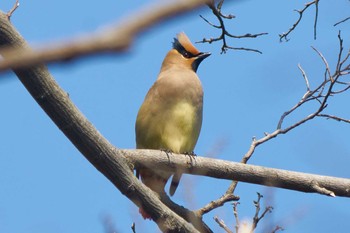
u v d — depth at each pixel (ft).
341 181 31.73
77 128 26.58
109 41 4.64
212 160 31.63
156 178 34.17
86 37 4.68
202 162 31.68
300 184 31.40
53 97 25.41
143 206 29.19
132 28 4.64
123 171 28.30
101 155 27.58
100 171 28.43
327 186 31.68
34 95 25.29
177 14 4.66
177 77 41.86
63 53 4.69
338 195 32.01
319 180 31.65
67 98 25.88
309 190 31.65
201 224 31.63
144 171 34.12
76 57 4.71
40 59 4.74
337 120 31.65
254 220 24.63
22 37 21.47
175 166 32.04
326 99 31.32
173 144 40.98
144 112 41.52
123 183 28.50
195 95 41.57
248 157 32.14
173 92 41.14
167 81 41.50
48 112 26.03
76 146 27.48
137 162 31.71
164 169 32.35
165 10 4.65
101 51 4.67
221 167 31.45
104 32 4.66
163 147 41.34
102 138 27.37
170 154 32.22
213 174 31.68
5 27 21.27
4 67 5.04
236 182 32.04
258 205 25.98
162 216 29.48
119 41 4.64
